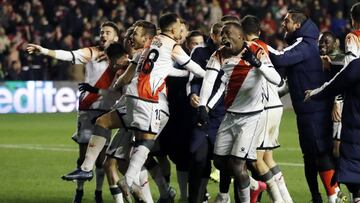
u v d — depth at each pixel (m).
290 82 26.78
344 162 22.62
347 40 22.97
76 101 66.94
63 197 30.02
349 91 22.66
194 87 26.00
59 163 38.88
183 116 27.36
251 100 23.69
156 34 25.66
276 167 26.25
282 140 48.00
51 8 73.19
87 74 27.42
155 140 26.14
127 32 26.70
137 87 24.28
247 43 23.66
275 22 73.81
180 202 28.47
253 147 23.83
